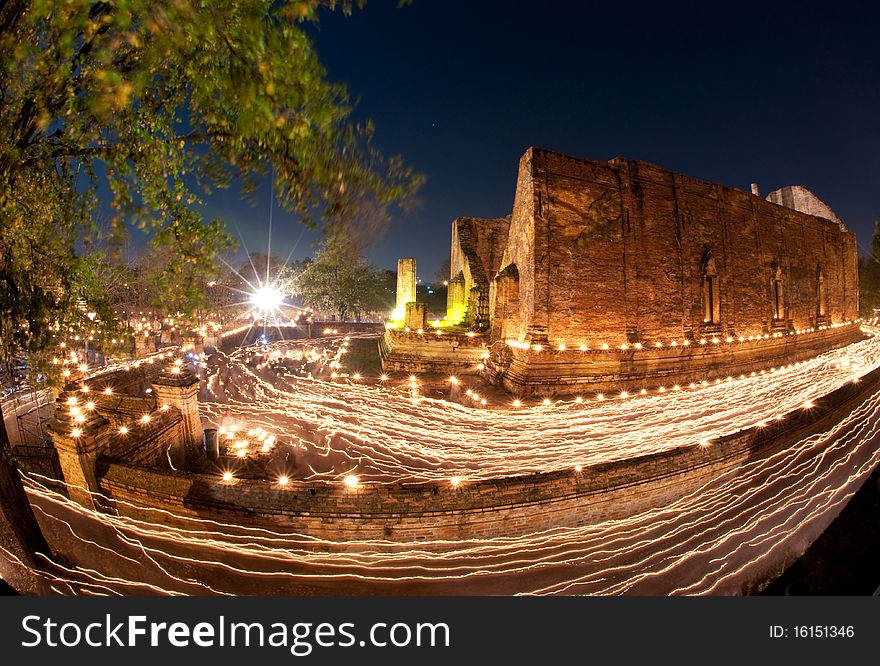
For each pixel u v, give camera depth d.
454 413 14.02
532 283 15.45
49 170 4.68
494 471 9.62
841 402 11.90
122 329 6.21
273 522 6.73
